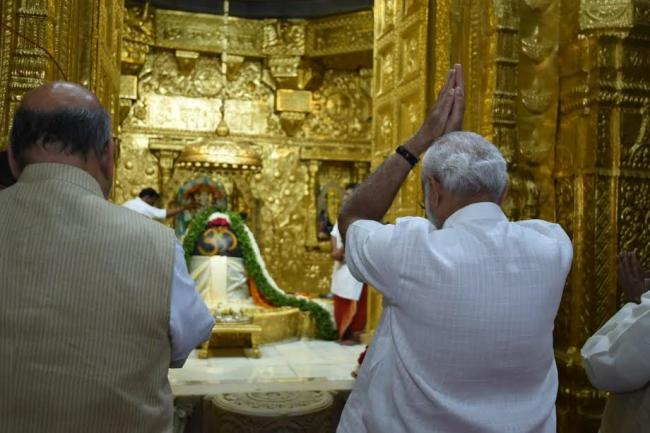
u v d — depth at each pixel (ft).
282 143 35.14
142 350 4.01
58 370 3.76
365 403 4.91
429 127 5.31
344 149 35.47
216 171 33.09
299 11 33.27
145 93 33.78
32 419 3.72
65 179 4.19
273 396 11.59
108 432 3.86
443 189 4.89
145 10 31.42
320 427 10.93
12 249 3.92
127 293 3.99
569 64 13.38
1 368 3.72
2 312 3.78
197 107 34.53
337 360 18.86
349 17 32.53
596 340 6.42
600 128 12.62
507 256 4.52
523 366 4.49
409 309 4.54
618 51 12.68
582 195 12.75
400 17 17.17
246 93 35.29
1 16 11.18
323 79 35.68
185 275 4.40
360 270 4.90
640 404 6.16
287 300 22.88
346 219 5.38
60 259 3.92
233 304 22.75
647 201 12.72
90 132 4.35
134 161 33.35
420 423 4.49
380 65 19.02
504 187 4.91
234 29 34.04
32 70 11.12
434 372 4.45
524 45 14.10
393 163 5.32
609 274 12.55
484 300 4.38
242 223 23.77
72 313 3.84
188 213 31.94
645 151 12.73
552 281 4.58
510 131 13.91
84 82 13.34
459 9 15.03
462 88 5.35
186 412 12.17
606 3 12.64
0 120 11.00
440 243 4.57
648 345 5.64
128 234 4.14
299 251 34.96
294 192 35.14
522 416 4.46
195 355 19.06
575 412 12.24
